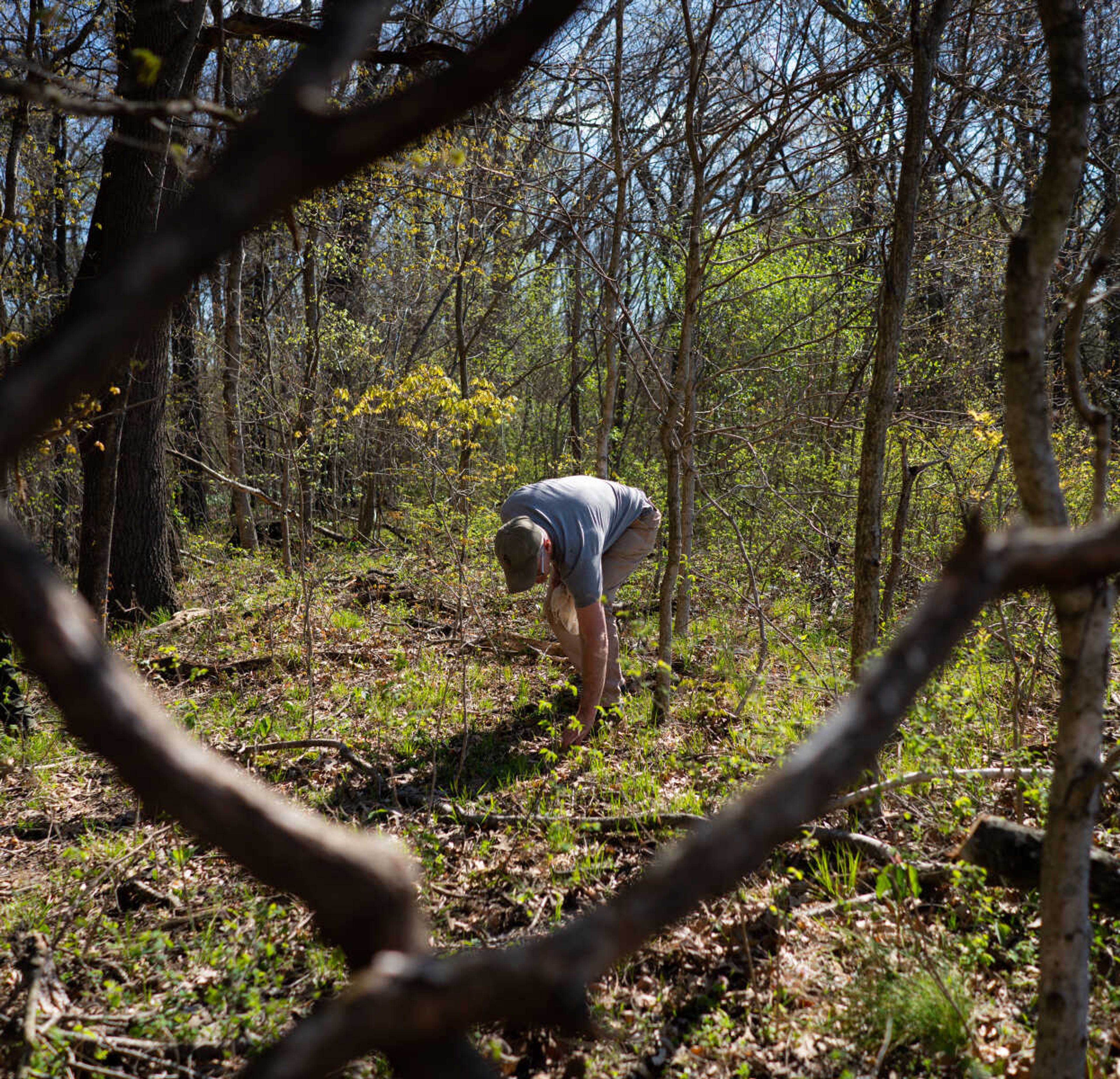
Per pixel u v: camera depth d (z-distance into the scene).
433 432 9.45
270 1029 2.98
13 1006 3.07
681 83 9.41
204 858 4.16
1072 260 5.69
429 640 7.87
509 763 5.27
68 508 10.50
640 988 3.20
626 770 5.07
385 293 15.75
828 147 6.40
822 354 9.95
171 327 10.19
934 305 8.95
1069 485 8.54
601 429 9.16
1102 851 2.83
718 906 3.60
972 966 3.09
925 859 3.75
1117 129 7.13
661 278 11.24
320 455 12.39
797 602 9.04
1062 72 1.65
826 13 5.94
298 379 12.67
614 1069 2.79
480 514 10.18
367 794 4.91
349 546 13.37
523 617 8.16
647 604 8.80
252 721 5.97
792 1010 3.05
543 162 8.88
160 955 3.34
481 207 11.59
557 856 4.11
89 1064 2.87
